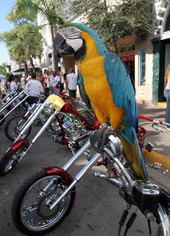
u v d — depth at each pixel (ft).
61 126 11.46
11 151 10.26
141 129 10.32
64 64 53.31
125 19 22.49
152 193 4.47
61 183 6.73
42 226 6.74
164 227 4.25
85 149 6.73
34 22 46.73
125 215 5.01
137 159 5.40
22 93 16.35
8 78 26.86
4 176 10.55
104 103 6.16
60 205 7.00
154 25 24.64
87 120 11.91
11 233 6.86
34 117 10.69
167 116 16.26
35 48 63.21
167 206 4.58
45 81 38.91
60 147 14.28
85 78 6.13
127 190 4.91
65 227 7.11
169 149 12.88
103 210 7.92
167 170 6.64
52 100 10.53
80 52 5.97
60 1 29.68
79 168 11.14
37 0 32.19
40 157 12.74
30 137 16.57
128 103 5.82
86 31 5.85
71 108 11.34
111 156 4.87
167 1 22.58
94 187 9.45
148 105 27.09
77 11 26.71
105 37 23.57
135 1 22.27
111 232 6.86
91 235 6.76
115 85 5.69
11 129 16.22
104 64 5.64
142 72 28.71
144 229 6.94
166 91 16.16
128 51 31.45
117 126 6.11
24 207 6.63
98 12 24.17
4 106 17.57
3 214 7.75
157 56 25.21
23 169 11.24
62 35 6.15
